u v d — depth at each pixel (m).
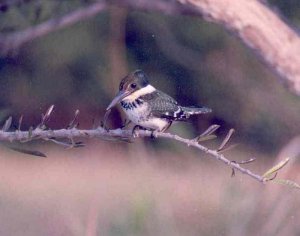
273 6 6.29
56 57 21.03
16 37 6.86
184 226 10.60
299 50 6.19
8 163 23.95
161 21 17.98
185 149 10.59
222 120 21.55
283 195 6.99
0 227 16.36
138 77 6.92
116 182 19.33
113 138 5.16
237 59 19.09
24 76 22.67
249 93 18.94
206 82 21.16
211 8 6.15
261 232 6.77
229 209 6.72
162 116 6.86
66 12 7.21
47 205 17.95
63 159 23.95
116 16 12.14
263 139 19.45
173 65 22.03
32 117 24.00
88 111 23.70
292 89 6.23
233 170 4.99
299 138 7.36
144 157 7.47
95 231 6.21
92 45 20.17
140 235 5.94
